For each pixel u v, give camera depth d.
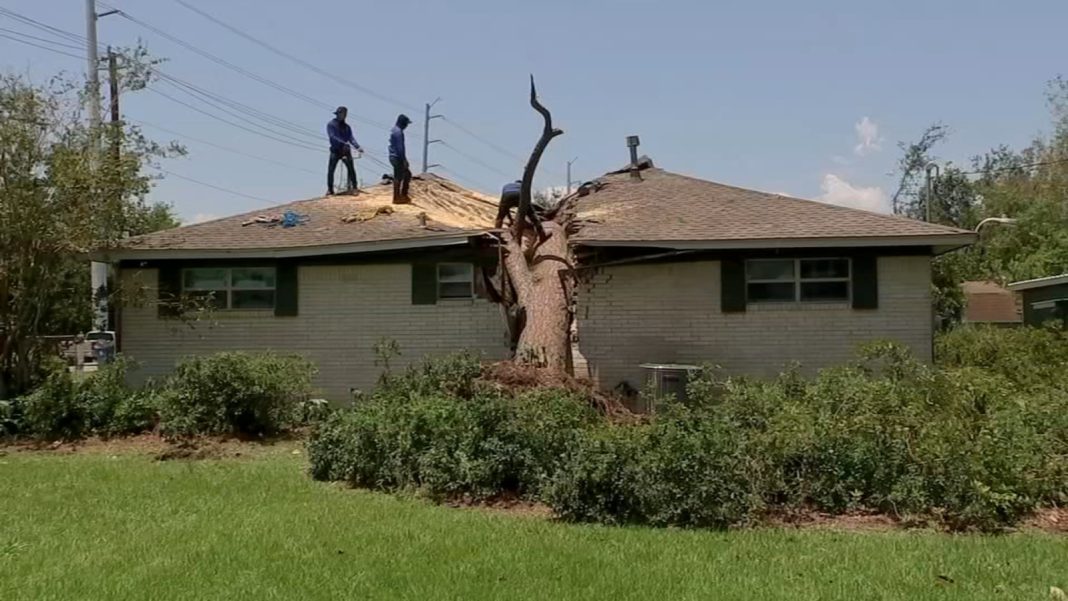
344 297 15.52
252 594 5.41
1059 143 46.00
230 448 11.51
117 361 13.28
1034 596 5.41
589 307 14.88
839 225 14.27
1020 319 33.38
